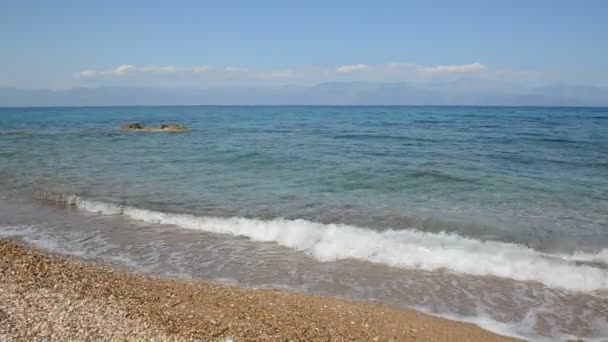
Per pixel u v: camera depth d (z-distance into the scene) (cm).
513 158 2269
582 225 1148
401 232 1092
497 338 641
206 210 1305
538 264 899
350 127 5119
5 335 539
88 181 1728
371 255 966
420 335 643
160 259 948
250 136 3891
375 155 2430
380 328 658
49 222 1217
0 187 1612
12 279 738
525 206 1333
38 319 595
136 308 666
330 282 836
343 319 680
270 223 1153
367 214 1252
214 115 10381
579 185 1608
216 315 663
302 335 615
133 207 1336
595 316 710
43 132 4622
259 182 1702
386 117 8081
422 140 3303
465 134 3822
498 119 6794
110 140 3588
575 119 6612
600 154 2388
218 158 2358
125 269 880
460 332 656
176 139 3644
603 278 839
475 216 1228
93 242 1055
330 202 1390
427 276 863
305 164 2119
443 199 1424
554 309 732
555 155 2370
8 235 1102
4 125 6134
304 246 1029
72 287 733
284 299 746
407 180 1709
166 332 588
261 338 593
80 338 547
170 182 1708
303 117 8638
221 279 845
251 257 966
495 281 838
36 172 1938
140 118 8738
